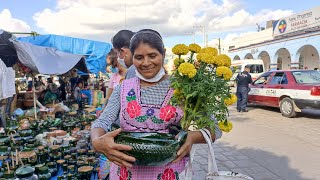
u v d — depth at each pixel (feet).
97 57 38.47
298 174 14.43
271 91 32.42
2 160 12.47
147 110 4.98
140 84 5.16
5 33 19.56
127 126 5.03
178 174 5.17
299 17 74.23
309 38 67.87
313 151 18.16
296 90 29.14
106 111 5.19
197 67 5.04
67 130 18.89
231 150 18.66
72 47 36.60
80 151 14.14
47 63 22.27
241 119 29.68
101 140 4.41
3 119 20.38
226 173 6.66
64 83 38.83
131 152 4.43
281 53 90.07
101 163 11.28
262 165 15.79
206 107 4.84
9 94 19.30
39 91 31.58
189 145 4.69
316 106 27.53
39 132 17.92
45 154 13.03
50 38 34.83
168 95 5.05
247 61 64.39
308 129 24.53
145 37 4.85
